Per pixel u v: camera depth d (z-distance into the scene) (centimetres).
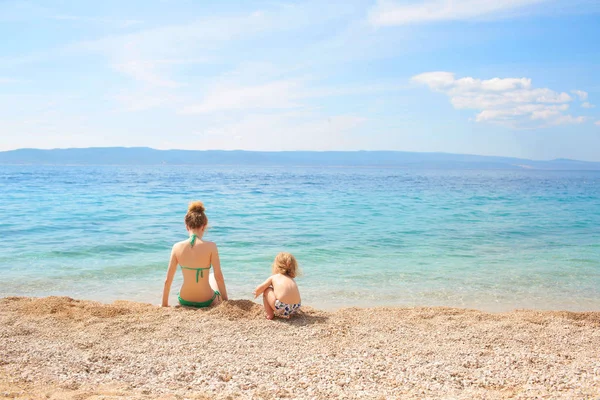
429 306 716
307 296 788
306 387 369
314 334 504
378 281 896
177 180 5988
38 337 470
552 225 1773
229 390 359
